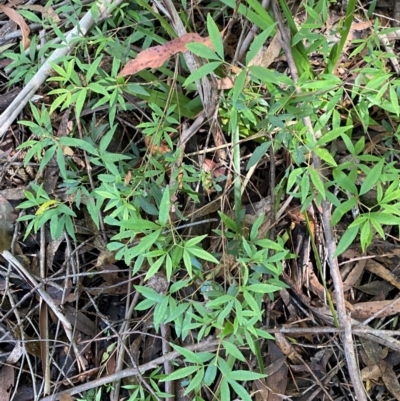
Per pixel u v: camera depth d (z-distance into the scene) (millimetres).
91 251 871
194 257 711
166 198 647
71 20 855
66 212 779
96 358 834
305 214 773
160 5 797
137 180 748
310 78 781
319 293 833
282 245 754
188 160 869
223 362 655
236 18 841
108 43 804
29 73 873
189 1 908
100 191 701
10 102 918
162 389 814
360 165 688
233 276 763
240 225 759
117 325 847
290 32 762
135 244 814
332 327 778
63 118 881
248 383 807
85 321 845
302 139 727
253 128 839
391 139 836
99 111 898
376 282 854
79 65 778
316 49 819
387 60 922
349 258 852
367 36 894
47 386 806
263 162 878
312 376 815
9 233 863
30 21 976
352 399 807
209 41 678
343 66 901
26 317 822
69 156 875
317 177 639
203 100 783
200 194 829
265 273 750
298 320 831
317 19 741
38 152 781
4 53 882
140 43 923
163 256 646
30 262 869
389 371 814
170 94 773
